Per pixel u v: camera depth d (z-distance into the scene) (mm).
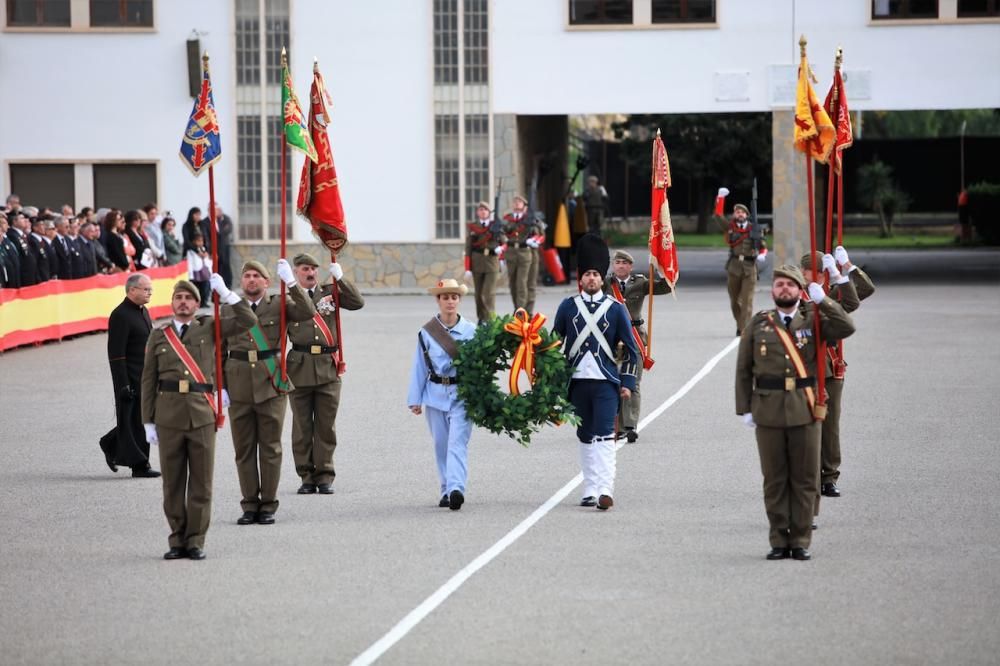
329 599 25578
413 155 94812
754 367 28500
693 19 92438
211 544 30234
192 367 29109
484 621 24031
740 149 157000
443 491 33969
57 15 94562
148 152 94875
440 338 33844
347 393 52062
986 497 33594
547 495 34812
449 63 94188
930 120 180750
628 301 42500
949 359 58188
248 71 94562
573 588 26094
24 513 33594
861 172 156250
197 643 23016
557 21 93312
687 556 28438
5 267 66188
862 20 91188
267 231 95000
